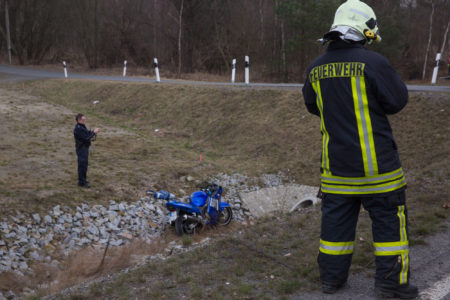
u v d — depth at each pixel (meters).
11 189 8.10
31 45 43.09
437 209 4.83
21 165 9.91
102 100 19.83
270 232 4.75
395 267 2.53
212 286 3.15
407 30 34.06
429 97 11.88
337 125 2.53
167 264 3.77
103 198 8.46
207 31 39.25
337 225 2.67
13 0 42.62
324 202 2.74
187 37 37.34
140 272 3.62
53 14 42.88
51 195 8.05
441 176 6.68
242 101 15.83
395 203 2.48
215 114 15.66
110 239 7.13
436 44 35.34
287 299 2.81
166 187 9.70
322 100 2.60
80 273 5.45
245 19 37.25
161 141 14.21
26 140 12.45
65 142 12.66
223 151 13.26
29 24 42.28
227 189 10.15
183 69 37.56
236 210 9.16
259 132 13.71
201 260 3.81
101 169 10.22
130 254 6.04
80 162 8.64
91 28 41.78
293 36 30.28
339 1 27.77
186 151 13.05
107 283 3.46
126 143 13.23
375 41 2.66
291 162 11.59
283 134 13.17
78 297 3.20
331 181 2.63
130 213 8.12
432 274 3.05
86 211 7.84
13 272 5.64
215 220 7.96
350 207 2.63
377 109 2.46
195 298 2.94
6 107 17.03
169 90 18.64
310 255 3.71
